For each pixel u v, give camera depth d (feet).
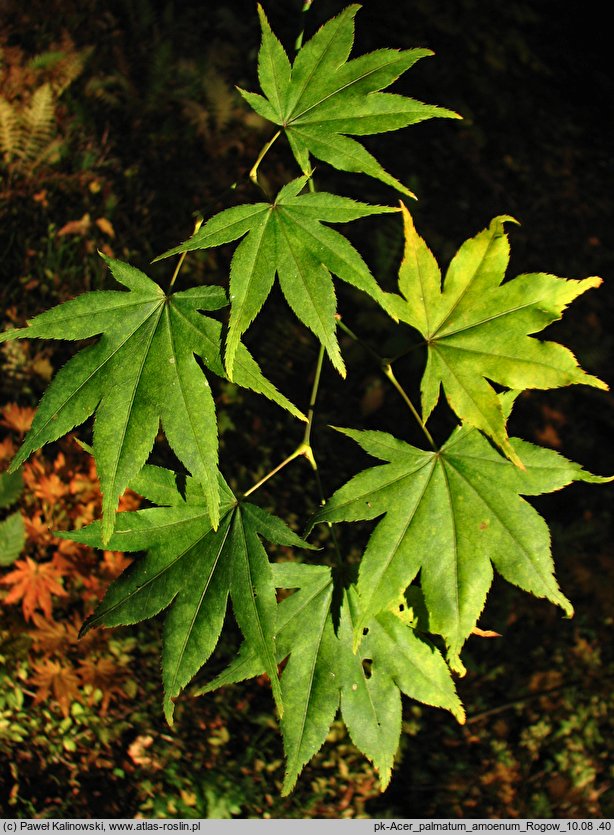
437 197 4.28
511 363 1.31
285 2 4.37
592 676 3.37
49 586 2.67
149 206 3.54
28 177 3.35
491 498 1.30
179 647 1.27
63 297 3.24
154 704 2.82
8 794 2.59
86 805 2.63
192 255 3.47
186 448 1.21
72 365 1.24
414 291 1.35
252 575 1.27
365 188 4.05
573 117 5.18
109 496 1.21
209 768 2.80
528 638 3.35
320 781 2.91
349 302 3.67
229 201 3.68
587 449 3.88
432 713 3.19
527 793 3.10
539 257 4.40
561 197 4.71
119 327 1.25
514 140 4.81
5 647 2.64
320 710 1.31
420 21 4.78
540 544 1.28
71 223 3.32
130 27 3.94
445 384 1.34
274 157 3.90
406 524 1.29
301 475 3.31
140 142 3.66
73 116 3.58
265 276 1.23
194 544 1.30
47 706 2.70
